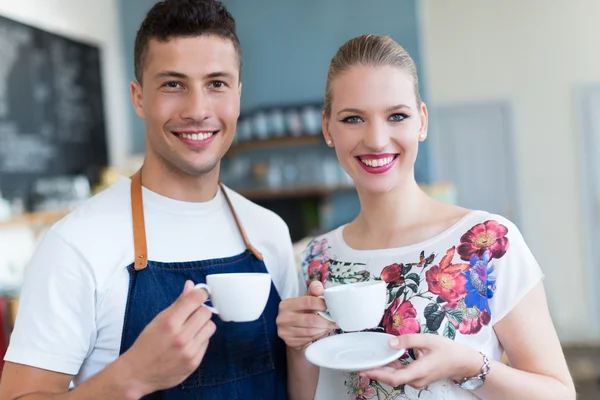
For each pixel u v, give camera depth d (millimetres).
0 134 3928
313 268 1338
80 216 1218
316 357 980
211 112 1209
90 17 4938
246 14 5188
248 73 5207
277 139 5070
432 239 1192
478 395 1079
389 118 1173
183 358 967
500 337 1125
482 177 6059
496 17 5930
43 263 1148
